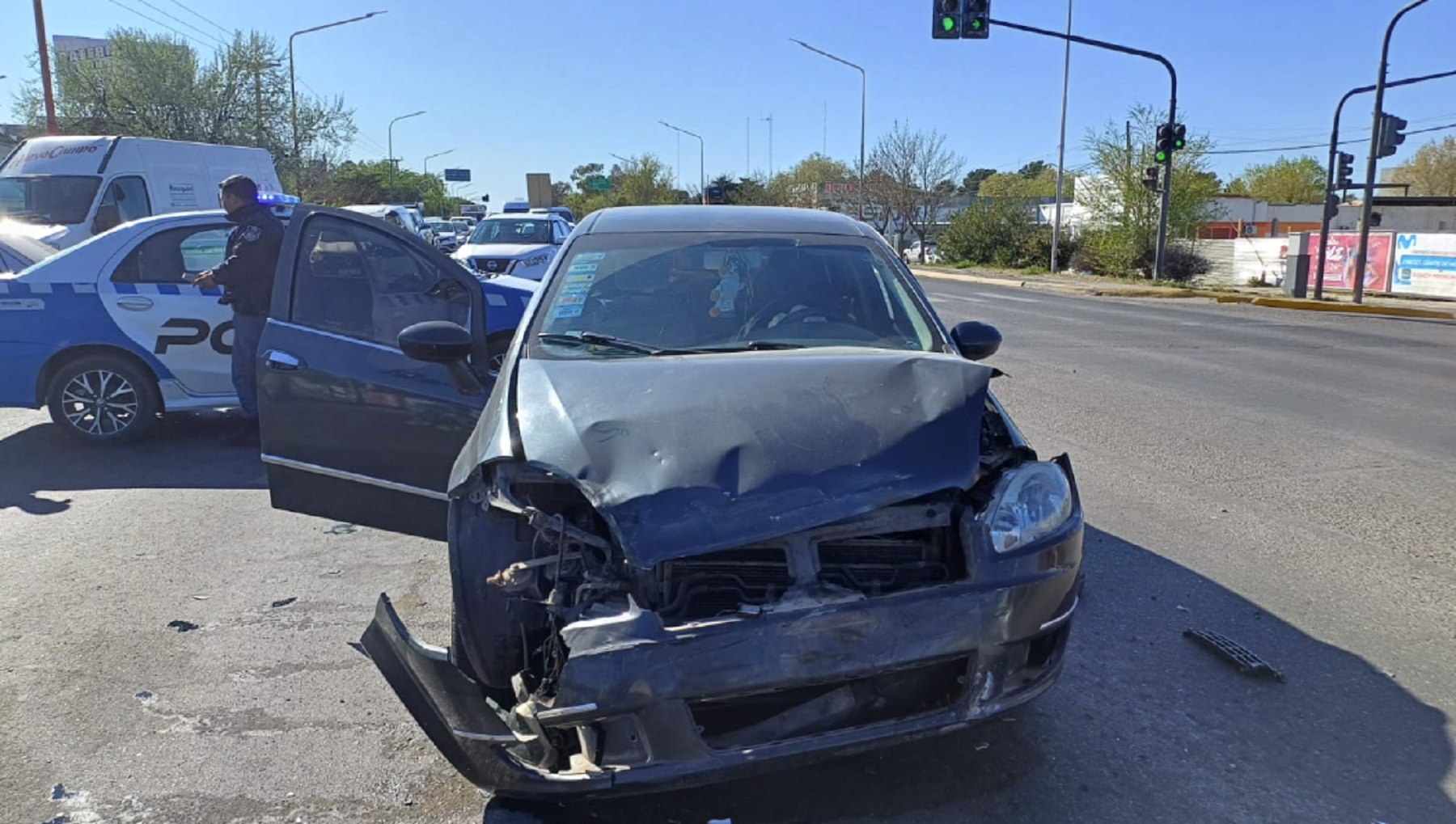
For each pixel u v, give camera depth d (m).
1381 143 21.62
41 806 3.14
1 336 7.23
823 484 2.89
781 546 2.87
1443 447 7.68
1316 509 6.07
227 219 7.49
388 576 5.04
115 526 5.78
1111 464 7.12
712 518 2.80
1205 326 17.25
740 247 4.51
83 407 7.48
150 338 7.41
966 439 3.12
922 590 2.87
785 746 2.76
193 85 29.45
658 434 3.04
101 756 3.41
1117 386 10.47
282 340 4.70
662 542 2.76
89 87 28.97
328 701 3.80
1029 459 3.33
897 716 2.90
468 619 3.14
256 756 3.42
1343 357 13.09
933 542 3.08
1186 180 32.19
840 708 2.84
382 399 4.57
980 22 21.03
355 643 4.29
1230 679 3.93
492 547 3.16
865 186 50.91
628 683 2.65
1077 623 4.46
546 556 3.05
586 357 3.79
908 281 4.51
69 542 5.51
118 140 13.94
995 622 2.89
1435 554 5.30
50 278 7.27
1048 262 38.66
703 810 3.10
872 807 3.11
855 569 3.01
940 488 2.95
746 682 2.69
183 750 3.46
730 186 57.78
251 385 6.79
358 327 4.84
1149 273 32.38
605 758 2.70
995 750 3.42
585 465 2.95
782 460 2.95
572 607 2.84
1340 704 3.73
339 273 4.91
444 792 3.21
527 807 3.12
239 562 5.21
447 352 4.00
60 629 4.40
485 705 2.87
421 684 2.90
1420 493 6.43
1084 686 3.87
